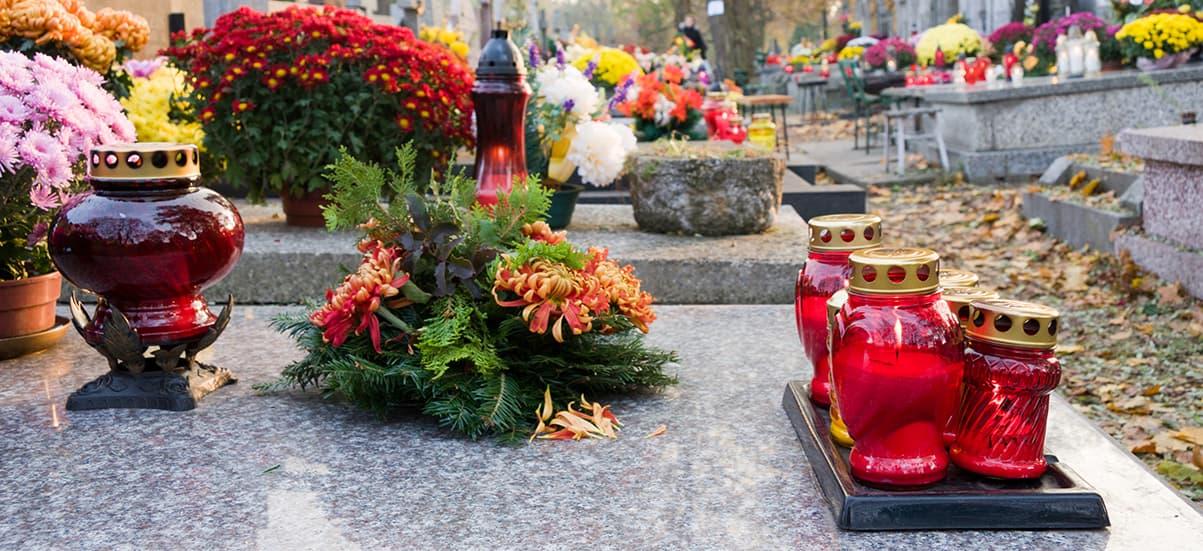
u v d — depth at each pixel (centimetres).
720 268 366
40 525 170
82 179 286
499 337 222
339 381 222
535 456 201
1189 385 413
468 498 179
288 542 162
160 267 231
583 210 503
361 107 429
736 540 160
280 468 195
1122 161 757
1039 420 166
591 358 236
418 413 230
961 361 163
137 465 198
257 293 377
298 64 411
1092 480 182
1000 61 1488
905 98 1339
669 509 173
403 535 164
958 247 714
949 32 1596
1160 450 345
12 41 413
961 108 1015
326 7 447
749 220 414
